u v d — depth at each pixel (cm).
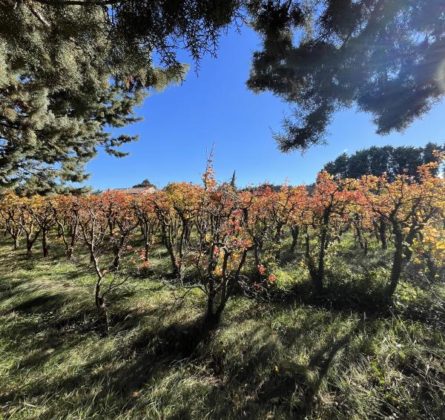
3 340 414
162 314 488
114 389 320
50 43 240
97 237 771
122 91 952
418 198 578
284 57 313
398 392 301
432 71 283
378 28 262
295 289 619
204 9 152
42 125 548
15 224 1262
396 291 551
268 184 840
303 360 362
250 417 281
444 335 405
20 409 286
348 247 995
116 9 165
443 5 237
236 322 467
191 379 341
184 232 745
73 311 518
